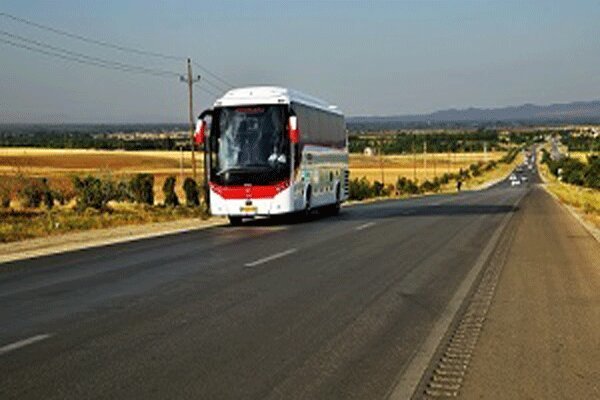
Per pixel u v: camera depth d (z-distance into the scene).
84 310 9.66
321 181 27.73
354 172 143.50
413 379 6.49
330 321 8.93
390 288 11.39
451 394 6.09
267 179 23.53
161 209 39.66
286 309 9.66
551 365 7.02
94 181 41.91
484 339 8.09
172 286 11.59
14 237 22.05
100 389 6.14
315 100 28.06
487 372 6.76
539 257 15.63
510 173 171.50
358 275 12.72
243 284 11.73
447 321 8.99
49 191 47.94
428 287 11.52
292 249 16.77
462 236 20.20
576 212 33.69
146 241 19.39
